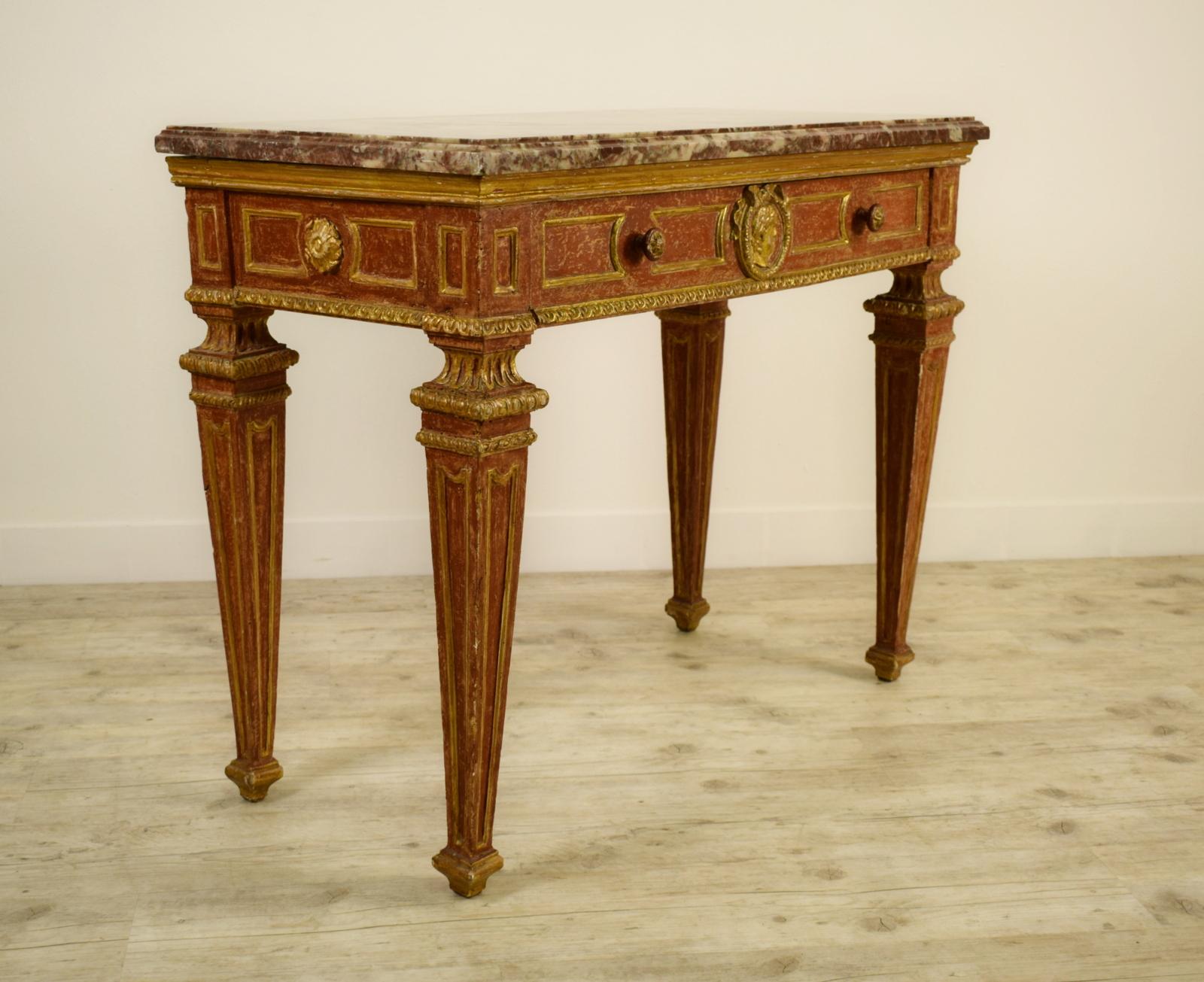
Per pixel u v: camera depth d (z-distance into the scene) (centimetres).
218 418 205
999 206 333
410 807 220
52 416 323
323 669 277
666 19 321
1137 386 348
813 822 216
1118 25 327
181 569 333
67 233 314
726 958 180
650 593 326
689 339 278
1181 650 290
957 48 327
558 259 178
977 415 346
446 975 175
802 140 208
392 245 177
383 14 313
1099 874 201
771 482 344
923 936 185
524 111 322
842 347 338
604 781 229
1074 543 355
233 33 310
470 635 181
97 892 194
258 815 216
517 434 177
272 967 176
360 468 332
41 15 303
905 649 272
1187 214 338
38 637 293
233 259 196
